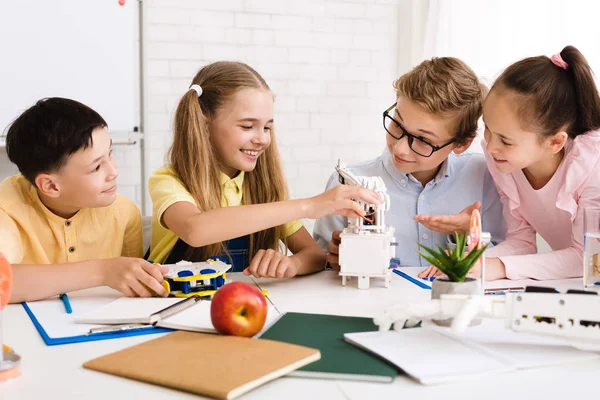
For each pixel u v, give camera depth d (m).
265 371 0.64
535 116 1.16
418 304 0.78
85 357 0.73
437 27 2.57
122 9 2.45
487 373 0.67
